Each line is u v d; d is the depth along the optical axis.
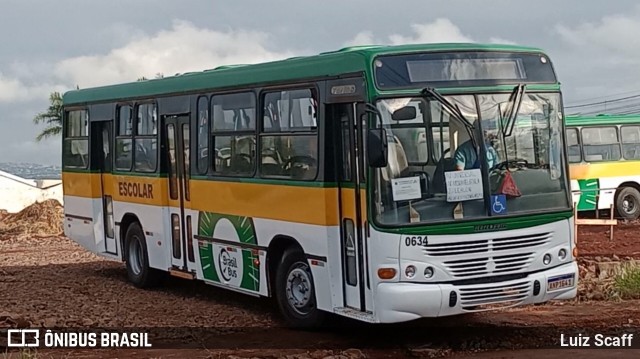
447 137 10.83
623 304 14.07
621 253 20.95
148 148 16.28
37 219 35.78
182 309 14.54
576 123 28.72
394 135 10.62
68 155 19.53
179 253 15.46
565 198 11.39
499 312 13.52
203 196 14.50
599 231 26.53
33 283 18.00
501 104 11.12
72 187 19.36
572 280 11.34
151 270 16.64
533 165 11.21
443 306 10.55
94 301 15.48
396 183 10.57
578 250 21.66
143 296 16.02
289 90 12.33
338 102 11.23
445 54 10.98
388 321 10.52
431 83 10.84
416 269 10.55
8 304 15.08
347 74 11.05
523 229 11.01
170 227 15.73
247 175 13.32
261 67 12.99
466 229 10.70
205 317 13.76
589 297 14.58
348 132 11.26
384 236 10.52
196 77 14.71
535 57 11.49
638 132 29.61
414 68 10.80
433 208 10.66
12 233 33.78
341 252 11.43
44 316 13.76
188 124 14.95
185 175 15.14
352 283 11.26
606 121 29.11
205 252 14.55
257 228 13.09
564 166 11.46
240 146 13.51
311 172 11.82
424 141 10.73
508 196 10.97
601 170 28.95
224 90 13.87
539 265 11.12
